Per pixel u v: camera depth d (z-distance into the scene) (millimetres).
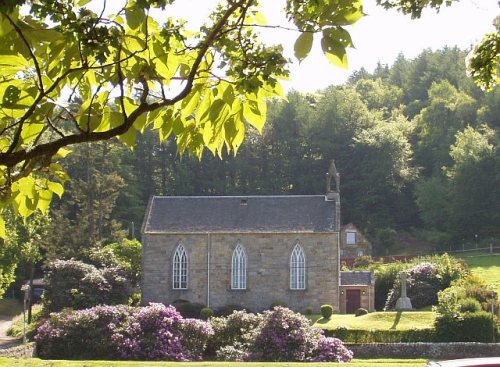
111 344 40156
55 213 75375
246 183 116688
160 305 41906
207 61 6031
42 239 72000
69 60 5262
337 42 4984
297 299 63562
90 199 79938
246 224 65562
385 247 106812
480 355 41719
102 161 87688
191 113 6051
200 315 60594
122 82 5383
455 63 161750
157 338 39938
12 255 52094
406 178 114750
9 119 5754
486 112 124812
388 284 66438
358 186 115312
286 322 38688
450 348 42219
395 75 184125
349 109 122875
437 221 108688
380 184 113812
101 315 41438
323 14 5004
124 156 111562
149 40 5742
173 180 113562
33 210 6551
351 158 116938
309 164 117250
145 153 114312
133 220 105188
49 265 56594
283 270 64125
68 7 5176
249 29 5922
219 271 64750
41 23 5312
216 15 6121
